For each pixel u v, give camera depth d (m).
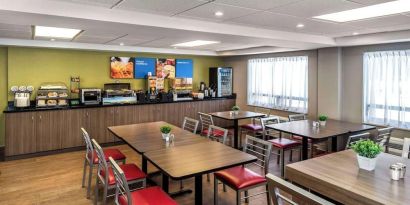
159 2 2.62
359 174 2.07
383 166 2.26
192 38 4.18
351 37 4.59
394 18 3.22
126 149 5.68
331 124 4.58
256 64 7.14
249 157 2.71
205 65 7.99
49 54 5.81
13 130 4.90
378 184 1.89
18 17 2.68
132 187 3.54
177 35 3.85
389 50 4.62
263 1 2.56
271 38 4.10
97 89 5.82
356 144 2.25
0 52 5.49
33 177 4.13
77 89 6.07
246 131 5.98
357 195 1.74
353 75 5.12
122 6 2.77
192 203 3.36
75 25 3.11
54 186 3.81
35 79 5.70
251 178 2.77
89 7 2.76
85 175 3.85
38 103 5.28
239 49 6.93
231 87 7.92
